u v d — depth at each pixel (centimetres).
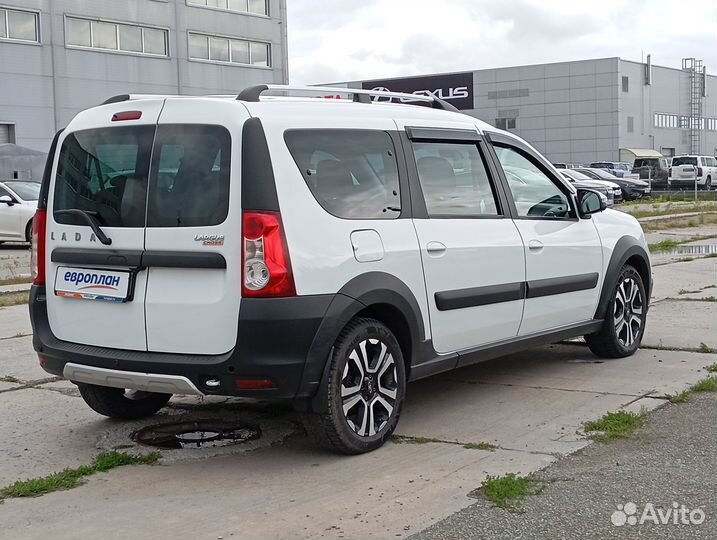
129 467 530
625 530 414
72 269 551
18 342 925
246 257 488
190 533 427
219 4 4816
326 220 517
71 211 546
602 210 721
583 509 439
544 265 673
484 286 618
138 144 530
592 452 527
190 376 500
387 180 565
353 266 523
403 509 448
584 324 729
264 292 487
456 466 509
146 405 632
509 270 639
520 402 646
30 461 546
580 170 4166
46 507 467
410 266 559
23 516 455
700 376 705
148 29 4534
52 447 573
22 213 2070
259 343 486
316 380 505
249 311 486
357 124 559
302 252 499
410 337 565
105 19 4338
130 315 523
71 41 4244
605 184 3459
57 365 554
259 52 5047
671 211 3028
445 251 586
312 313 498
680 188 5131
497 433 571
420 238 571
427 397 669
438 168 606
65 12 4203
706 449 525
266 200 492
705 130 8356
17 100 4078
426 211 585
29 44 4100
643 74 7531
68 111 4247
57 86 4197
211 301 496
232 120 504
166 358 507
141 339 521
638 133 7512
